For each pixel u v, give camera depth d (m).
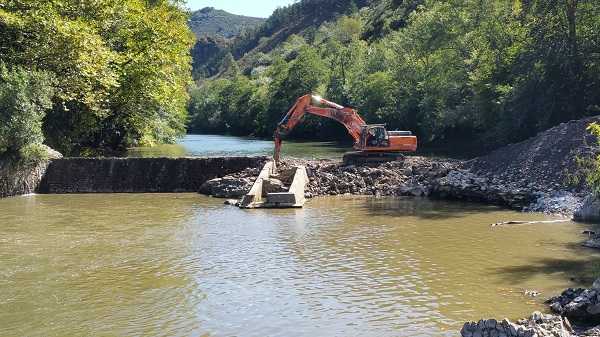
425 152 52.09
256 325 13.16
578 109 40.03
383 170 35.62
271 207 29.03
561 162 28.80
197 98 160.25
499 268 17.31
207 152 59.03
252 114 113.38
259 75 163.38
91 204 30.70
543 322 11.85
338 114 38.09
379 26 139.75
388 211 27.47
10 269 17.70
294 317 13.61
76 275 17.05
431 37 60.47
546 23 40.38
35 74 35.12
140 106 51.50
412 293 15.17
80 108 45.34
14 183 34.12
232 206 29.73
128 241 21.47
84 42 39.00
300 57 103.75
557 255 18.59
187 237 22.11
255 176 35.31
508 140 44.34
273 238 21.81
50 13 38.47
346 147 66.56
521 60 41.91
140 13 47.56
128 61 46.94
